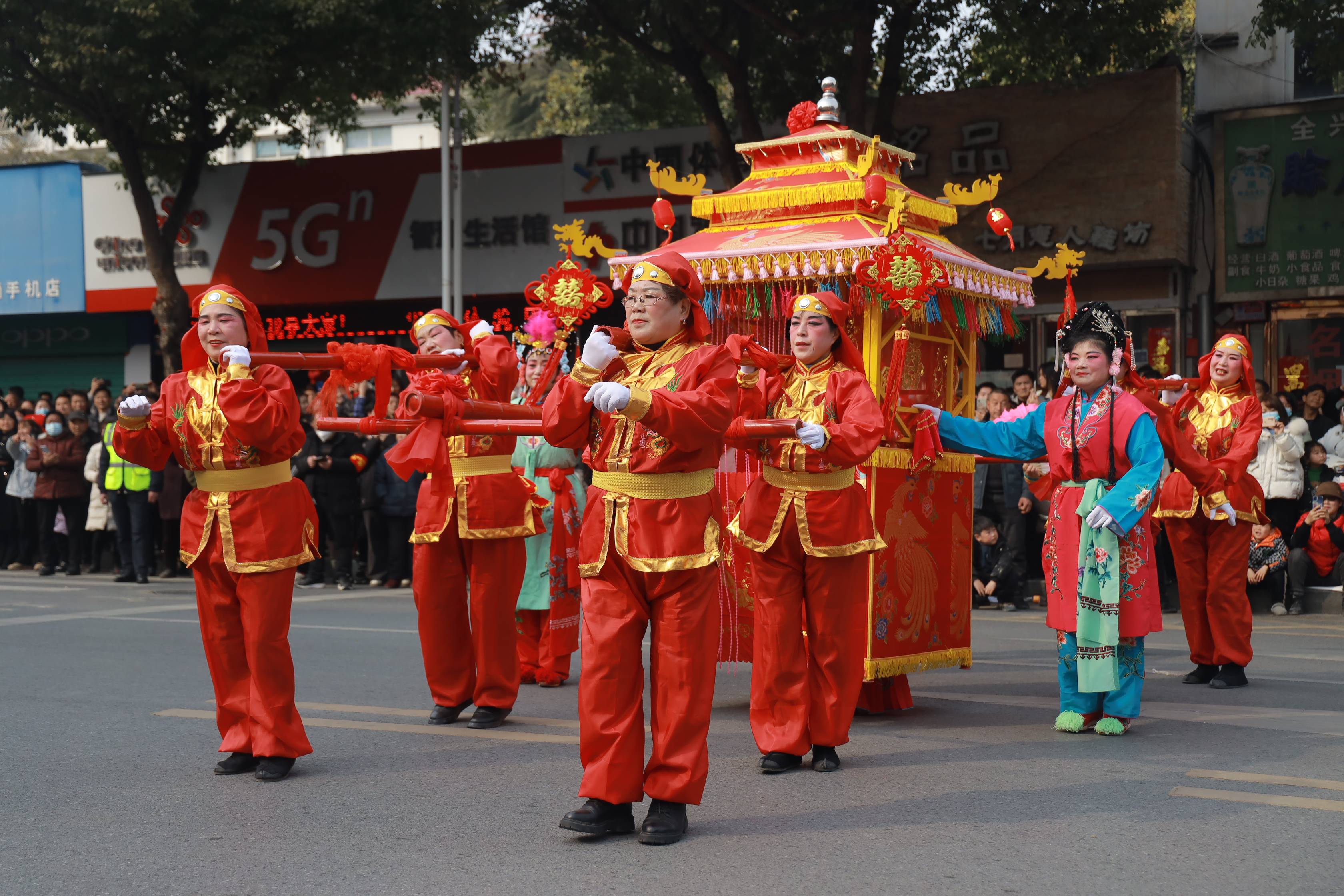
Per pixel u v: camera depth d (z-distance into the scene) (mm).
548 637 6992
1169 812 4188
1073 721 5582
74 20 13023
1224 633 6934
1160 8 13586
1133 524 5305
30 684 6848
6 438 14922
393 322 18031
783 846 3838
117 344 19406
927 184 15250
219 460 4621
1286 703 6418
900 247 5195
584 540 3943
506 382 5910
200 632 8969
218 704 4879
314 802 4398
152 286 18484
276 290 17859
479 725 5777
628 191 16469
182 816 4223
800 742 4809
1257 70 14672
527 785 4652
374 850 3824
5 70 14195
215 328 4656
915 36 15180
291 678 4773
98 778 4750
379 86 14984
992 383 15297
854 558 4883
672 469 3861
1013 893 3391
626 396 3572
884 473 5715
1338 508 10266
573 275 4383
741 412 4875
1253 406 7098
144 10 12508
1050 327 15086
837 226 5898
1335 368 14492
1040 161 14773
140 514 12781
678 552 3840
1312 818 4105
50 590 12109
